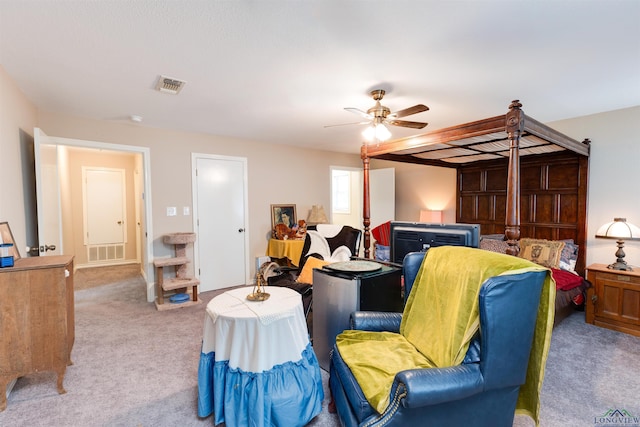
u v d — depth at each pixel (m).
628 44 2.04
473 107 3.35
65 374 2.36
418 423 1.33
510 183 2.30
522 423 1.82
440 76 2.55
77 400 2.05
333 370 1.83
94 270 6.13
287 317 1.79
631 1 1.60
